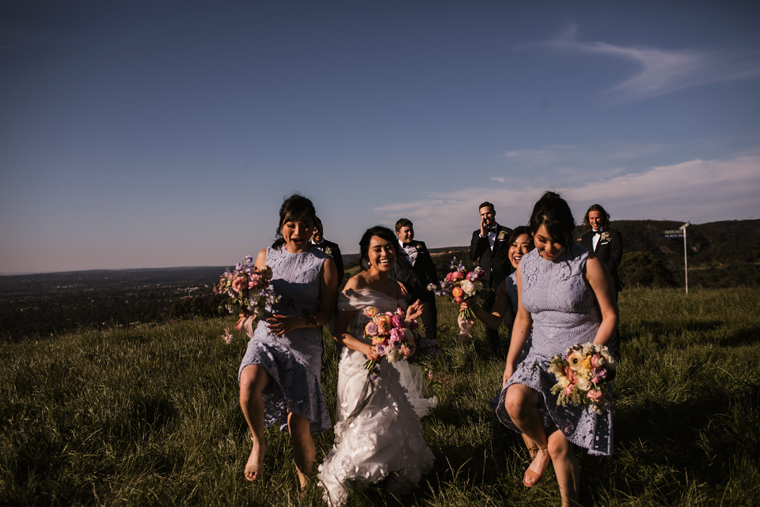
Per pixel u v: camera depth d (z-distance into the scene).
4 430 4.18
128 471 3.46
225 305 3.28
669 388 4.47
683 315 9.09
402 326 3.21
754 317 8.48
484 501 2.94
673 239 46.09
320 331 3.57
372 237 3.49
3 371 6.16
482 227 6.55
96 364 6.46
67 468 3.52
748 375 4.58
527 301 3.13
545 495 2.94
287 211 3.40
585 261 2.89
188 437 3.92
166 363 6.32
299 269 3.44
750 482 2.82
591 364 2.51
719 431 3.59
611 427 2.77
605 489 3.00
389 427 3.10
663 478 3.04
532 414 2.85
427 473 3.34
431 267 6.65
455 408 4.51
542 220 2.88
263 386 3.15
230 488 3.08
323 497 3.04
